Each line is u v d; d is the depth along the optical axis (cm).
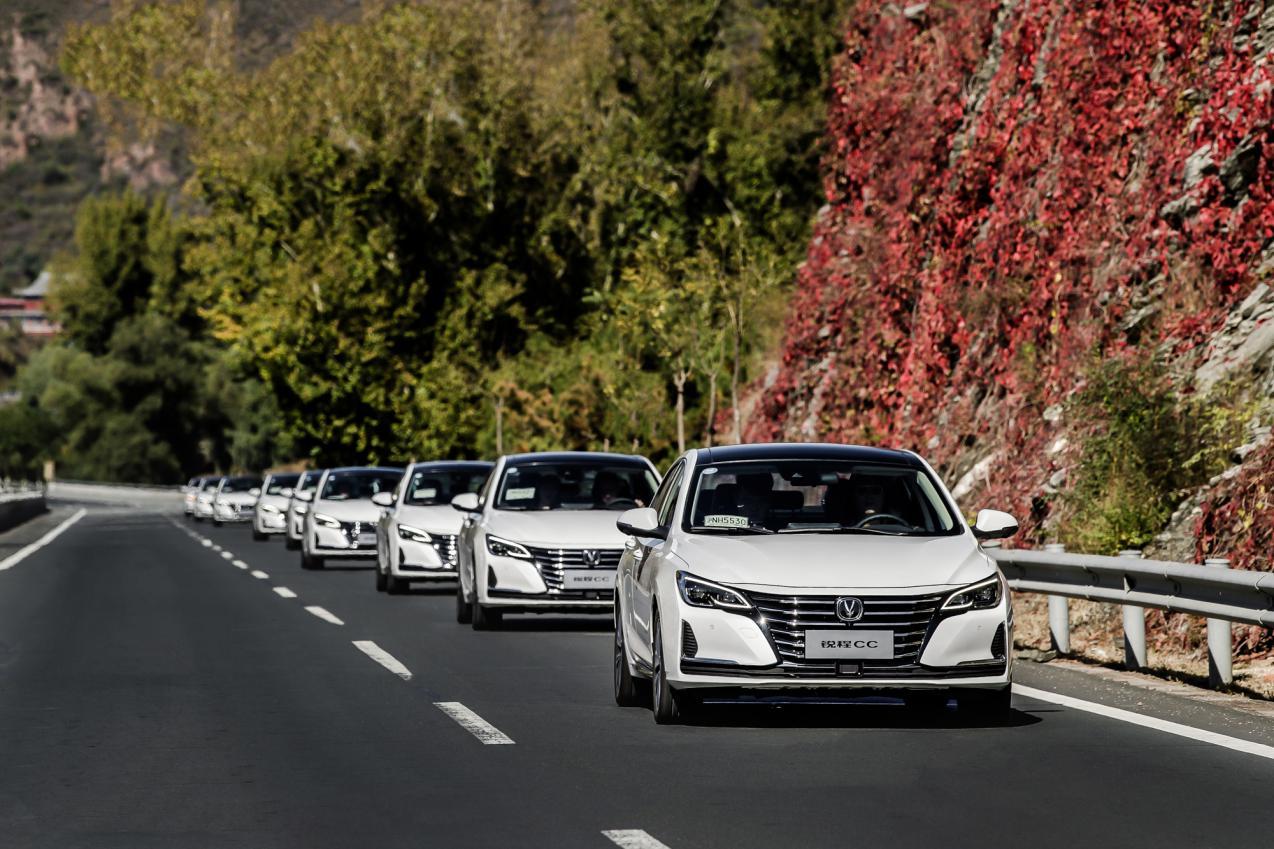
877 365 8675
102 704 3703
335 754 3014
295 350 18175
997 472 6800
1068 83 7444
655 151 18562
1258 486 4600
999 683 3134
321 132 19000
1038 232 7325
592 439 13400
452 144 19025
